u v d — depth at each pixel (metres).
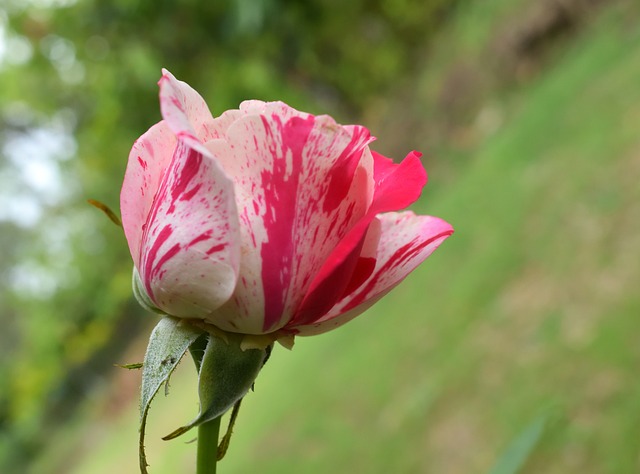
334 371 4.36
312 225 0.67
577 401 2.72
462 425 3.09
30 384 14.12
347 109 9.04
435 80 7.53
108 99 7.59
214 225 0.64
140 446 0.67
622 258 3.25
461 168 6.30
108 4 7.23
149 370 0.69
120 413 11.23
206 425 0.72
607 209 3.62
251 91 7.30
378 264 0.76
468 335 3.59
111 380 12.70
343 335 4.85
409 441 3.22
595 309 3.08
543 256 3.71
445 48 7.79
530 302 3.44
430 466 3.01
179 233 0.64
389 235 0.77
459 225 4.68
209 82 7.46
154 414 7.35
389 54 8.88
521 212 4.22
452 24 8.30
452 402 3.26
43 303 13.25
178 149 0.67
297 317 0.69
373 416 3.65
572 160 4.33
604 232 3.49
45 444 14.21
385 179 0.71
